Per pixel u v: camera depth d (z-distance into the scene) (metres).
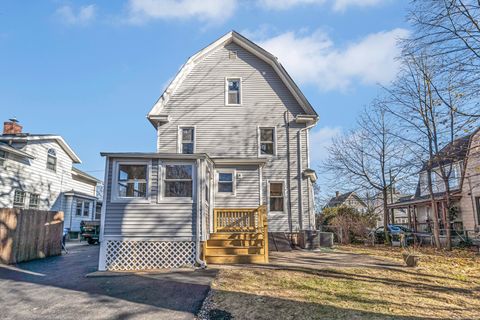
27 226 10.38
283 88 15.12
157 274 7.84
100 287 6.67
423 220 25.41
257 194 13.86
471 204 19.05
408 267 8.99
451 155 14.16
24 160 17.45
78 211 23.14
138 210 8.95
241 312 5.12
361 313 5.11
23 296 6.04
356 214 22.27
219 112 14.81
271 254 11.32
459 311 5.34
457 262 10.28
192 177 9.28
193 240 8.91
